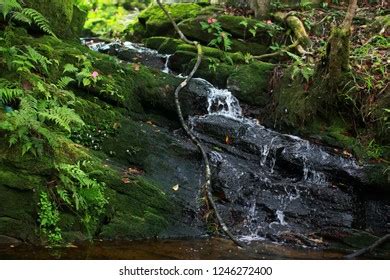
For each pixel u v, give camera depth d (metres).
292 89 7.02
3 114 4.99
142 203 5.30
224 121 6.67
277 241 5.37
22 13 6.23
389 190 5.90
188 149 6.11
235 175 5.95
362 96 6.62
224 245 5.08
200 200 5.68
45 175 4.88
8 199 4.65
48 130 5.18
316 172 6.14
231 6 9.41
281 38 8.41
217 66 7.62
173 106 6.73
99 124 5.93
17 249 4.43
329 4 9.19
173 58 7.97
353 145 6.42
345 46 6.55
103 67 6.58
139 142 5.99
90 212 4.98
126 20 12.02
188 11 9.14
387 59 7.01
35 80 5.64
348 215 5.74
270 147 6.36
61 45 6.56
